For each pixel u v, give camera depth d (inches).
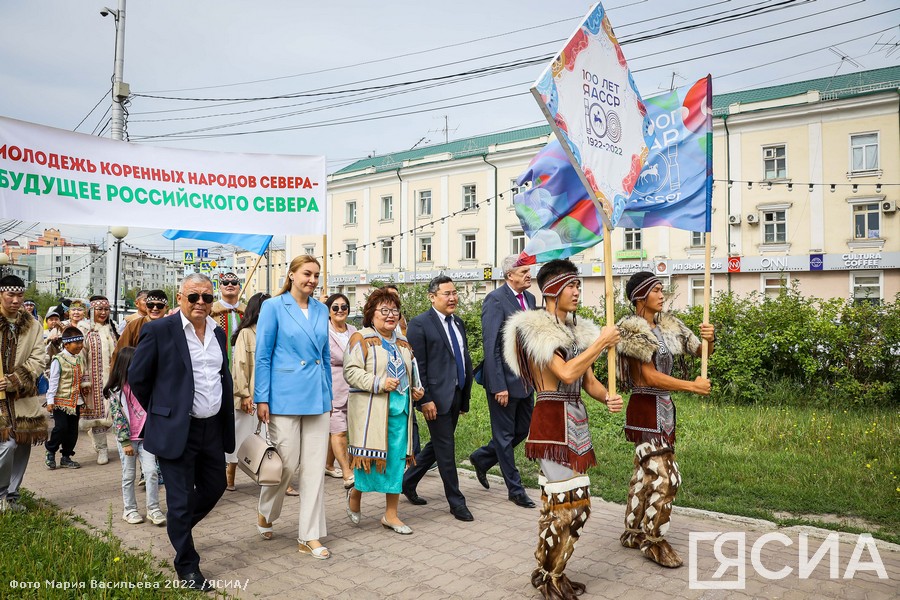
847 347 396.8
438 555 176.1
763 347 409.1
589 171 144.1
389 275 1549.0
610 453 280.1
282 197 249.3
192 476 161.3
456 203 1451.8
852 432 302.0
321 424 180.9
